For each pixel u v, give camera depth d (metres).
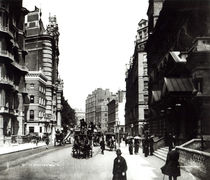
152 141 32.25
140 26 69.31
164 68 34.44
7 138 51.00
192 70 23.59
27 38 90.31
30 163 22.97
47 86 88.31
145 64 66.75
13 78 59.38
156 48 42.03
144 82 66.62
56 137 51.06
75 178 15.65
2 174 16.97
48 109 87.94
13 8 58.69
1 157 28.52
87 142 28.50
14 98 60.69
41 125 77.00
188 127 26.92
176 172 13.05
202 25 25.77
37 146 47.50
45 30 91.12
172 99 25.59
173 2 28.09
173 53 28.19
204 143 21.03
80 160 25.83
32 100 76.94
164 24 34.66
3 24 53.00
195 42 22.48
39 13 91.25
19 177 15.85
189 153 17.45
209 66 22.36
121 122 124.38
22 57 64.12
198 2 26.03
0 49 52.59
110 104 153.62
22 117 62.38
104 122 197.38
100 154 33.09
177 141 28.95
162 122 37.75
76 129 29.72
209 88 22.50
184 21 28.11
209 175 13.49
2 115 51.81
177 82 25.80
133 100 78.75
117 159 11.59
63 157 28.41
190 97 25.23
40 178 15.54
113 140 40.06
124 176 11.41
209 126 23.02
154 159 27.00
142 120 65.69
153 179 15.36
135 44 71.31
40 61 89.19
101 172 18.11
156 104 34.91
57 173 17.52
